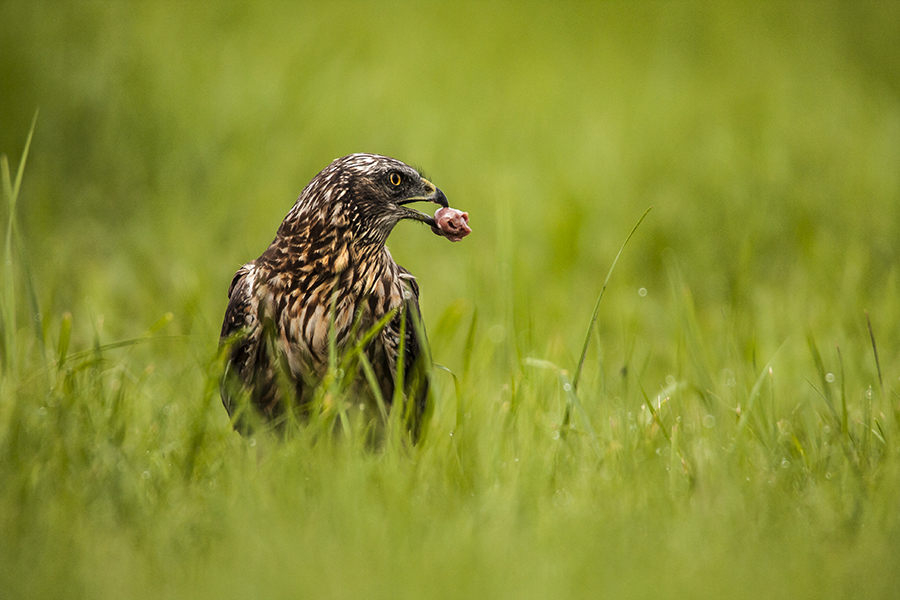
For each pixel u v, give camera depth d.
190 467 6.18
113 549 5.09
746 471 6.46
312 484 5.94
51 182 16.95
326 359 7.12
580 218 15.45
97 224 16.23
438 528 5.39
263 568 4.93
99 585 4.79
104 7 20.47
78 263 14.07
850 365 9.30
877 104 23.61
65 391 6.67
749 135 19.78
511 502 5.73
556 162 18.55
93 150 17.89
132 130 18.17
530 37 26.38
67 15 19.88
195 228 15.38
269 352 7.10
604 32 27.80
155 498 5.80
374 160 7.20
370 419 7.30
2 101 18.12
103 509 5.50
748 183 17.14
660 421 7.19
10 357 7.31
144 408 7.47
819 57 27.52
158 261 13.98
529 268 13.76
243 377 7.24
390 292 7.30
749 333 10.49
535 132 20.05
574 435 7.08
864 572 5.04
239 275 7.51
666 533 5.47
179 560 5.08
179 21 21.27
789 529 5.50
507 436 6.84
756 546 5.30
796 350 10.20
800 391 8.71
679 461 6.61
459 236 7.50
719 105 22.61
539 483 6.08
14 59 18.48
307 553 5.05
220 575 4.90
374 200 7.10
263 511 5.52
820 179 17.30
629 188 17.52
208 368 6.59
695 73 25.81
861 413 7.60
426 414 7.02
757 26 29.56
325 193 7.01
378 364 7.29
